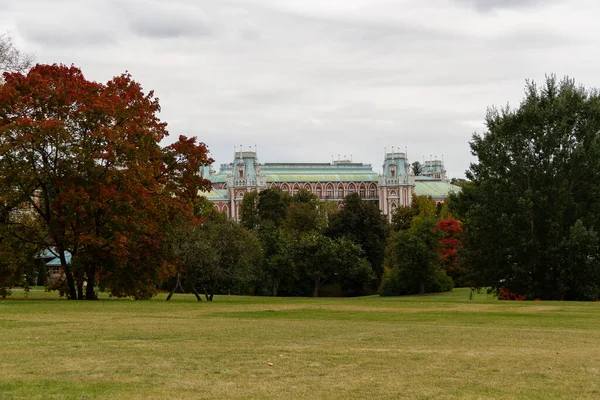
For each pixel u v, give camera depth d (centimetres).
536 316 3831
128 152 4959
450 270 11275
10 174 4744
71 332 2712
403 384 1723
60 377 1750
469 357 2164
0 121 4922
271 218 15425
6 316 3481
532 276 6381
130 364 1947
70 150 4806
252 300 5850
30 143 4731
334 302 5241
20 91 5062
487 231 6500
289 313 3959
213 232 6775
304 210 14138
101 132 4834
